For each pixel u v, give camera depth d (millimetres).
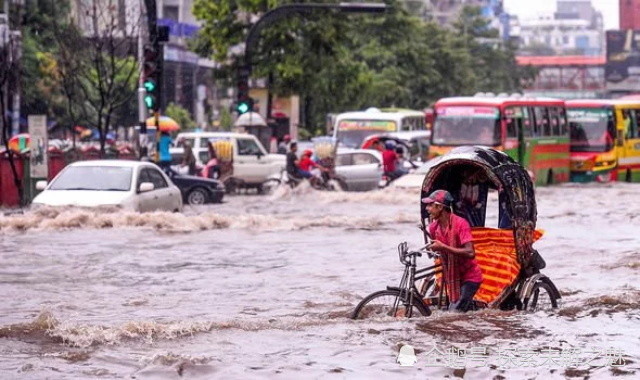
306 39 81188
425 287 20625
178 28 126938
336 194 53062
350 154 59594
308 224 38688
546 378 15828
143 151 50594
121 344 17969
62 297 23859
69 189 37500
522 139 62062
